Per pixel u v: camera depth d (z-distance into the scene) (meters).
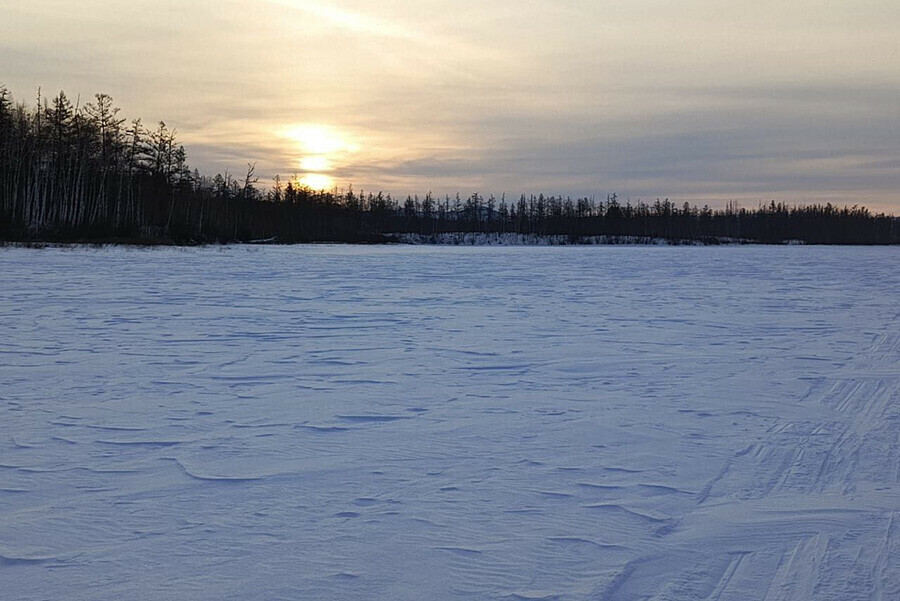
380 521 3.88
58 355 8.93
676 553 3.52
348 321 12.50
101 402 6.54
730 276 26.14
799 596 3.09
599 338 10.75
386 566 3.36
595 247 72.94
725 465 4.86
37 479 4.50
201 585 3.17
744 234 116.81
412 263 32.81
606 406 6.55
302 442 5.34
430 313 13.79
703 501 4.20
